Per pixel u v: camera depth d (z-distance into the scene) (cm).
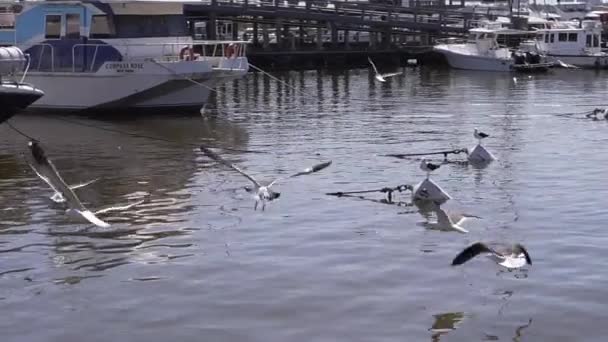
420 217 1711
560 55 5897
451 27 6281
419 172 2156
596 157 2347
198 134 2820
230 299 1282
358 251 1494
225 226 1659
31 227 1659
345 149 2516
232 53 3278
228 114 3391
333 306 1249
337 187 1983
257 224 1672
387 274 1376
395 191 1925
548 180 2045
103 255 1493
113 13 3128
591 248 1493
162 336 1162
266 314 1226
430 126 3034
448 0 8394
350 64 6184
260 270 1403
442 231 1606
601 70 5753
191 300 1282
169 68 3097
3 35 3209
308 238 1573
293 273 1386
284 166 2250
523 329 1168
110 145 2580
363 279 1355
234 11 5731
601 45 6331
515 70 5638
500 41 6097
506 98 4028
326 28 6656
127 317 1225
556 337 1145
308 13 5959
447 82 4947
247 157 2388
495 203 1820
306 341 1136
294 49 6150
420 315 1215
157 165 2264
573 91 4362
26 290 1330
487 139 2700
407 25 6228
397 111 3509
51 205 1819
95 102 3138
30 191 1952
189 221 1698
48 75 3139
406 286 1324
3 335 1170
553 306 1241
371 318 1206
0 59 2538
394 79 5153
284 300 1274
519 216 1711
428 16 6638
